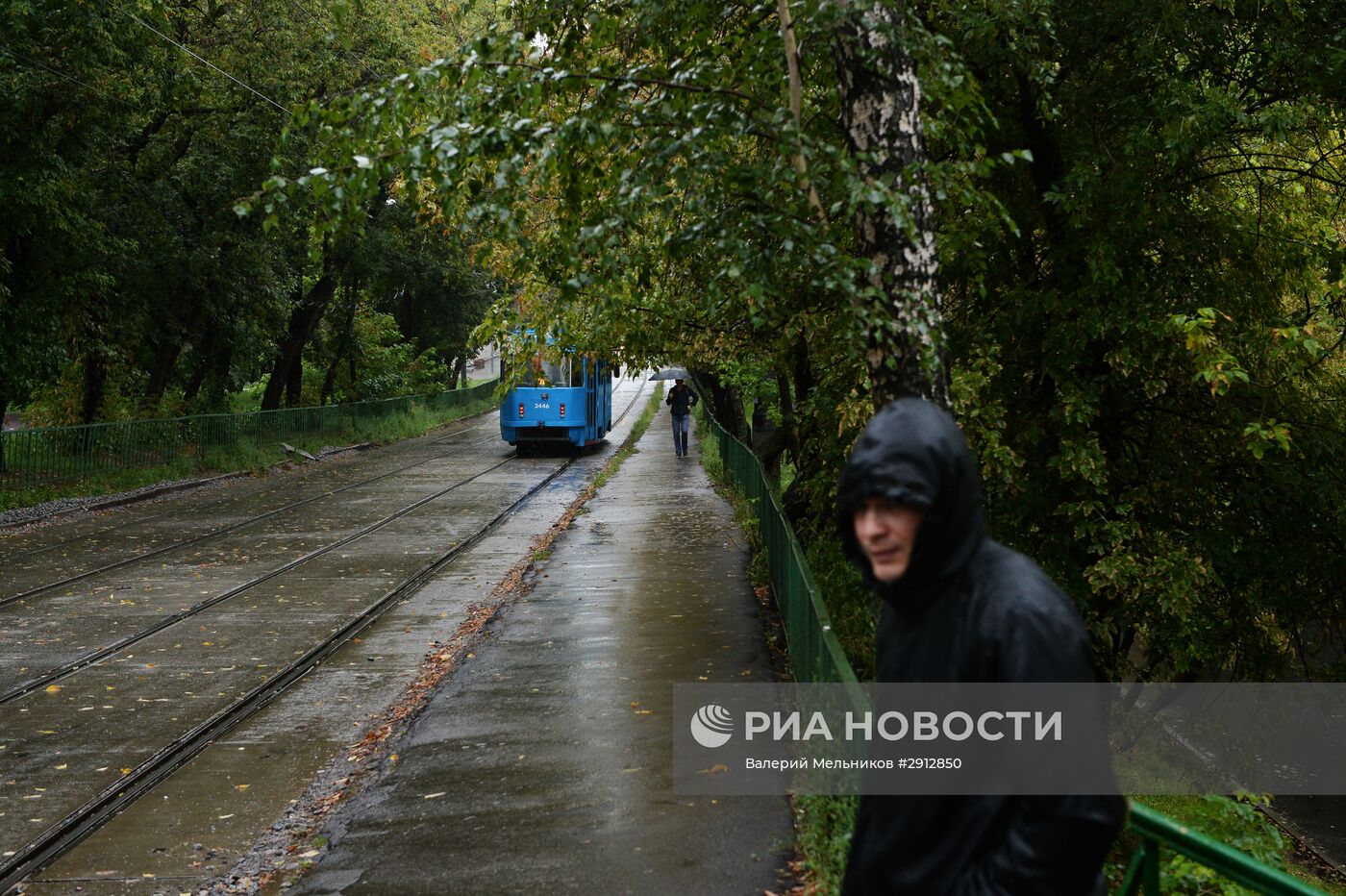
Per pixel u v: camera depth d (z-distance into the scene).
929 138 7.64
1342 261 9.66
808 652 6.81
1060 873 1.80
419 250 42.59
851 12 5.22
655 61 8.09
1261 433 8.19
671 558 15.82
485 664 10.05
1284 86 9.54
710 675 9.31
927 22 8.36
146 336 30.09
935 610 2.04
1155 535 9.68
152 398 30.28
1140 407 10.38
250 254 28.47
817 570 10.39
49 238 22.00
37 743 8.30
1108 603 10.07
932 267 5.45
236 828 6.72
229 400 36.78
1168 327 8.78
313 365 49.81
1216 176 10.15
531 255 7.53
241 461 30.08
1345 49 8.58
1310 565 10.61
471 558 16.75
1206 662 10.73
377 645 11.39
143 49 21.75
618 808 6.32
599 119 5.97
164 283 28.34
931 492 1.98
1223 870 2.32
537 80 5.94
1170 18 8.80
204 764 7.91
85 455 24.22
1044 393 10.23
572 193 6.56
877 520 2.03
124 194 26.31
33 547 17.33
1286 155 10.27
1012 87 9.66
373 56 27.88
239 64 25.89
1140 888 2.59
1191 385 10.14
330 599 13.53
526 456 35.81
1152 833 2.49
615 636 10.95
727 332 10.91
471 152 5.62
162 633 11.78
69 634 11.70
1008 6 8.12
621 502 22.86
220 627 12.06
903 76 5.38
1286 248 10.06
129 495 23.22
